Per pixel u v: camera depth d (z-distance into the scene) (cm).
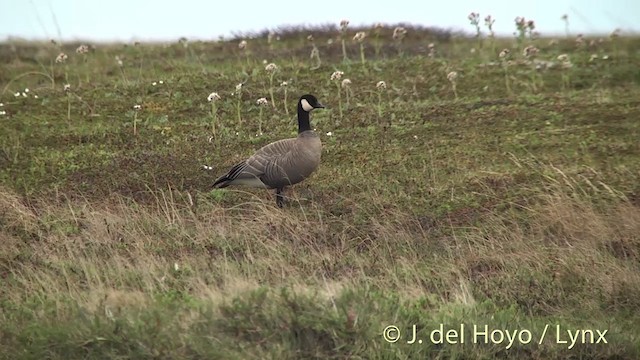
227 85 2991
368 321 1465
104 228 1953
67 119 2759
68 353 1441
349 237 1967
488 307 1634
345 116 2720
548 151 2392
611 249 1850
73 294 1620
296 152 2119
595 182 2169
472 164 2333
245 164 2147
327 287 1576
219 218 2045
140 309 1509
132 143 2573
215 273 1731
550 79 3020
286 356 1424
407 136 2547
